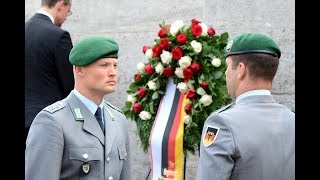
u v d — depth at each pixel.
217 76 7.28
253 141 4.70
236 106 4.92
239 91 4.95
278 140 4.78
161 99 7.56
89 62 5.34
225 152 4.64
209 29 7.44
